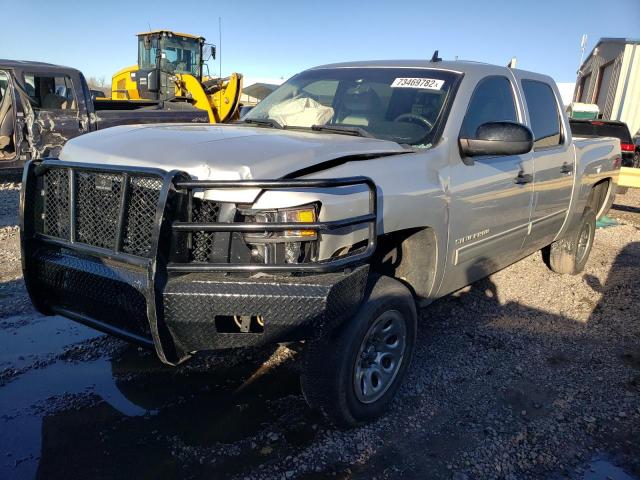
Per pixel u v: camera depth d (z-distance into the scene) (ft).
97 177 9.34
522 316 16.08
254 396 11.23
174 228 8.39
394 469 9.25
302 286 8.39
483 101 13.33
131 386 11.42
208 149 9.35
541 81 16.38
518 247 15.51
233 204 8.70
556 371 12.84
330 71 14.82
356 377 9.79
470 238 12.60
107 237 9.33
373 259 12.00
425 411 10.96
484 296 17.53
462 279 13.23
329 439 9.91
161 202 8.26
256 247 8.70
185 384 11.58
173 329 8.50
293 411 10.74
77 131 33.55
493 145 11.60
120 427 10.05
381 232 9.87
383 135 12.29
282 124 13.21
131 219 9.00
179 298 8.27
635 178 30.19
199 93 44.55
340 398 9.51
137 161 9.37
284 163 9.04
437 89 12.71
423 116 12.31
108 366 12.17
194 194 8.79
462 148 12.07
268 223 8.27
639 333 15.15
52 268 9.77
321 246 8.75
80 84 33.53
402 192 10.25
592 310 16.80
